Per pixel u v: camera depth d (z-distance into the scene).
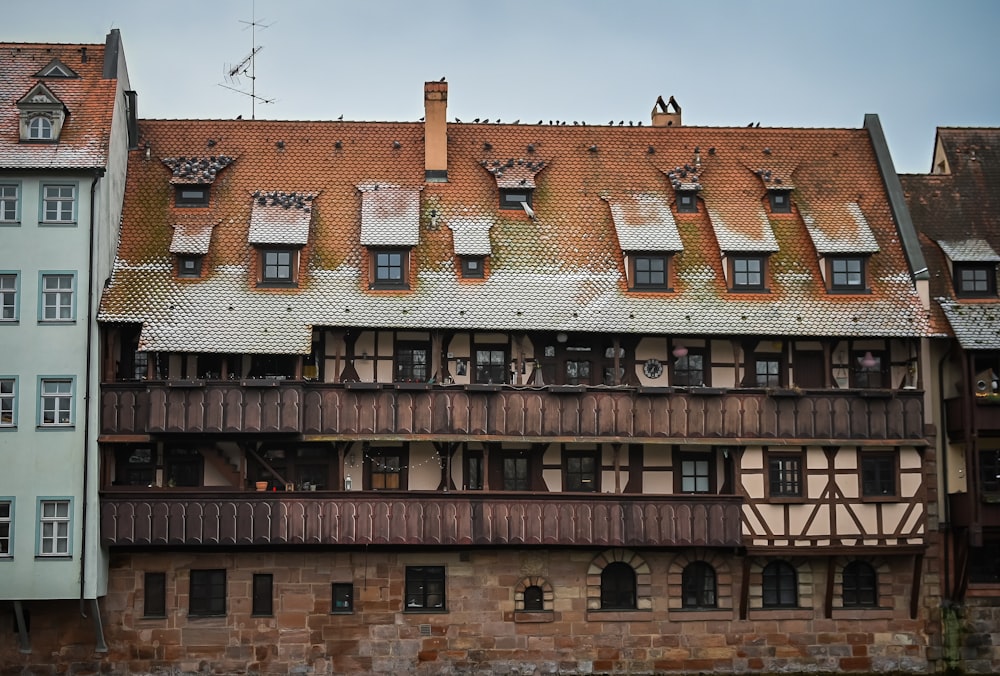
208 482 33.75
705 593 34.59
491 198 36.53
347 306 33.75
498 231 35.81
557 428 33.19
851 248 35.22
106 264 33.75
